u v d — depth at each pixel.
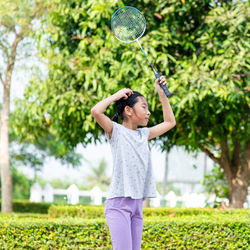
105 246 5.37
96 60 7.10
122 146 3.46
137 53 6.73
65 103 7.30
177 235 5.42
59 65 7.42
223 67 6.59
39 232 5.29
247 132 7.59
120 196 3.41
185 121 7.75
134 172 3.45
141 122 3.66
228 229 5.40
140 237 3.53
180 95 6.64
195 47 7.40
